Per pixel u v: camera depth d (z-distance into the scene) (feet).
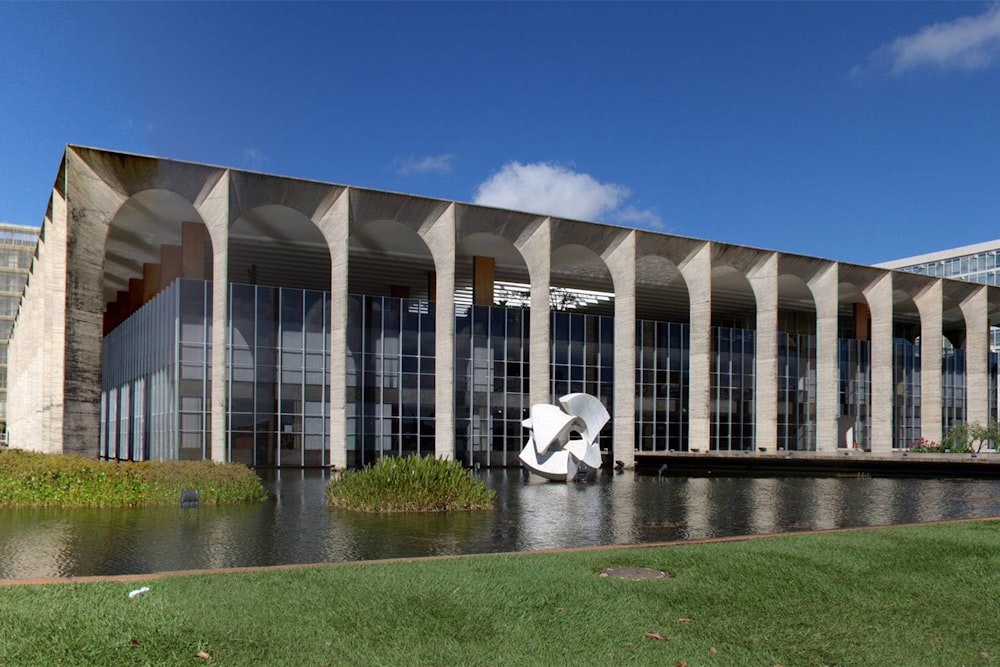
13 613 21.47
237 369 109.81
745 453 135.44
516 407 131.95
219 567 32.78
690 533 45.65
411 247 139.95
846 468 105.60
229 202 104.53
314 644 19.58
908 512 58.03
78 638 19.60
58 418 109.29
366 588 25.32
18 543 38.55
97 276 98.17
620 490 78.59
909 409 192.24
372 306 121.80
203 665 18.08
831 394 157.99
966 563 31.58
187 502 54.95
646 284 178.29
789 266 156.25
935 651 20.36
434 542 40.37
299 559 34.83
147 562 33.81
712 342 156.87
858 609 24.17
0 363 319.47
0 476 53.52
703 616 23.03
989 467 96.43
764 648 20.33
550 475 94.07
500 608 23.26
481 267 138.92
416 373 124.16
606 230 134.82
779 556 32.40
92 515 49.62
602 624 21.93
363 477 55.42
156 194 107.14
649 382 148.77
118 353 148.36
